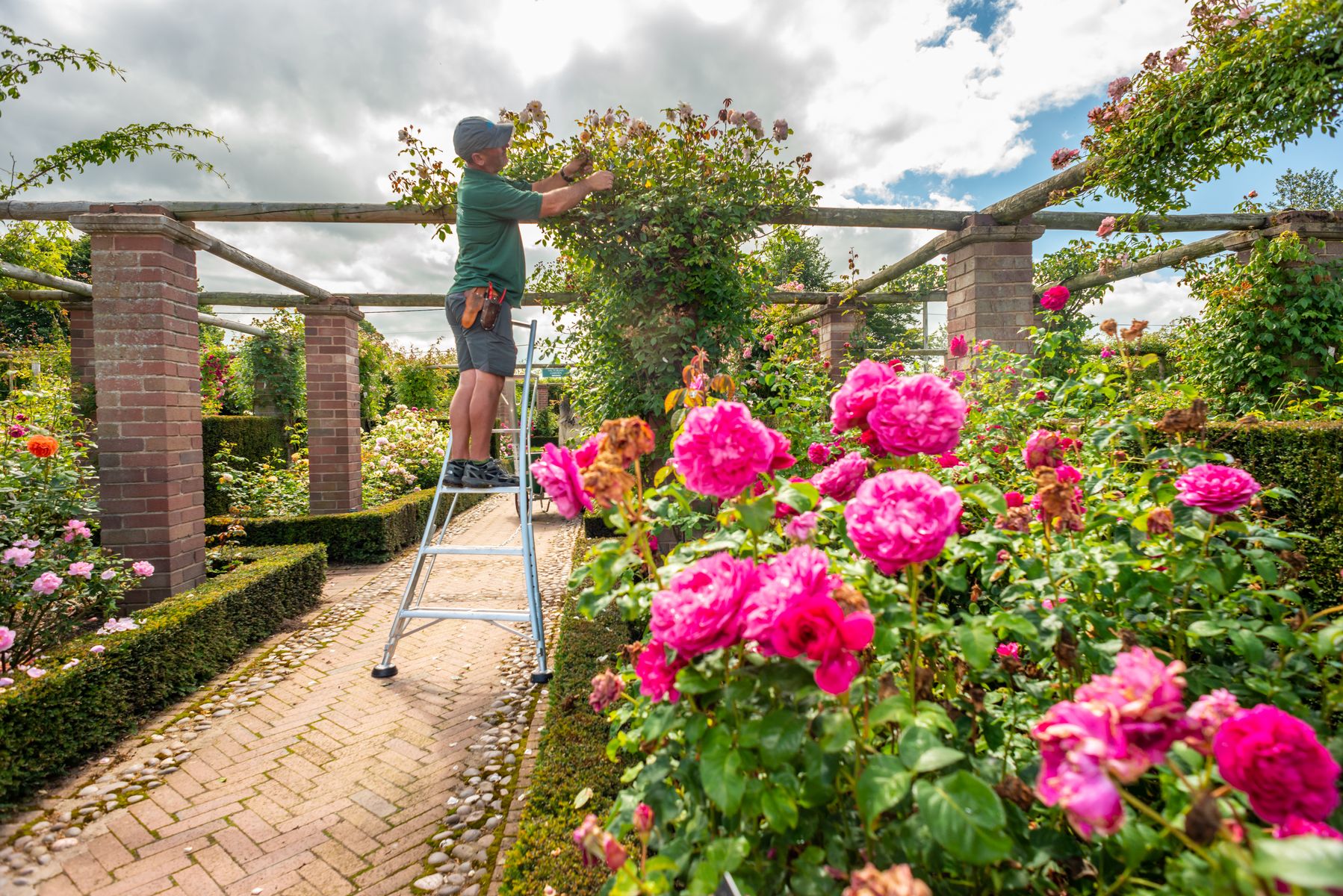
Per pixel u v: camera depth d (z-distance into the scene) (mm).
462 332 3627
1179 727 648
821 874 946
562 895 1497
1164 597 1340
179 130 4961
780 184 4035
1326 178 25516
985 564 1348
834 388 4719
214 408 11539
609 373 4516
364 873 2090
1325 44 2736
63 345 11680
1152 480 1612
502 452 13594
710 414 1177
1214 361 5816
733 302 4156
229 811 2439
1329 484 2506
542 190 3773
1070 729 666
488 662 3936
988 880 953
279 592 4668
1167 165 3623
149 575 3729
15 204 4176
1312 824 700
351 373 7922
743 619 949
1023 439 2939
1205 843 656
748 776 1027
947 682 1204
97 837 2293
